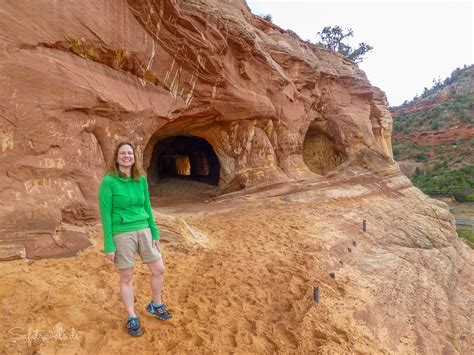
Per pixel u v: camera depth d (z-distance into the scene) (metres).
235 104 11.45
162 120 8.95
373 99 20.97
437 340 6.59
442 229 15.08
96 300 4.00
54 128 5.48
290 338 4.49
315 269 6.81
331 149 18.70
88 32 6.31
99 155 6.58
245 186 12.63
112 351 3.30
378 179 16.95
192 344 3.75
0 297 3.54
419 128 69.94
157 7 7.96
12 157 4.88
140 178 3.47
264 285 5.65
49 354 3.02
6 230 4.52
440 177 47.62
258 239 8.07
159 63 8.56
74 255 5.04
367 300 6.46
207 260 6.30
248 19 13.94
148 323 3.86
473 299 10.34
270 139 13.72
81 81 6.02
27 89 5.08
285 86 14.08
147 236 3.48
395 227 12.56
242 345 3.97
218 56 10.30
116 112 6.93
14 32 5.00
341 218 11.16
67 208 5.43
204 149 19.00
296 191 13.11
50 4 5.58
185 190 14.91
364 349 4.82
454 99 76.75
